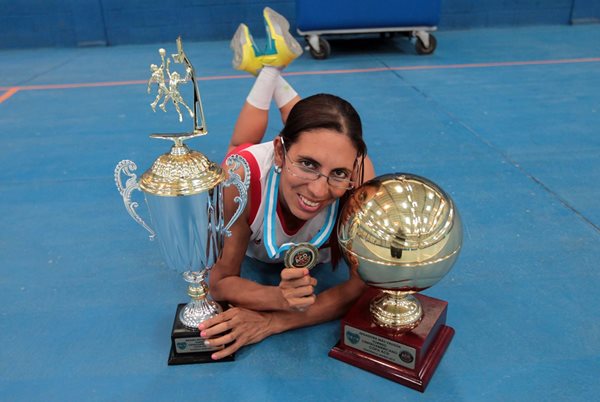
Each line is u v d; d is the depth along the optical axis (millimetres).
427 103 2959
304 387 954
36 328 1134
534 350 1041
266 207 1015
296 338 1088
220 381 971
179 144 882
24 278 1331
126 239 1527
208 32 5262
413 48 4699
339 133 854
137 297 1248
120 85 3543
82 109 2988
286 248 949
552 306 1182
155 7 5094
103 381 976
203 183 853
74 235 1557
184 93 3295
